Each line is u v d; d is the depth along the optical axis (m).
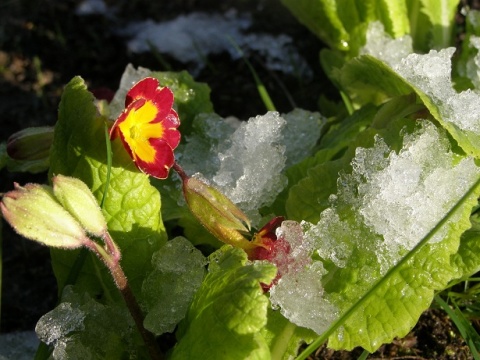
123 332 0.26
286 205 0.28
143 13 0.47
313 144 0.33
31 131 0.29
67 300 0.26
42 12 0.47
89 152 0.26
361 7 0.35
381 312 0.25
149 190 0.26
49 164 0.28
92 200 0.23
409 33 0.35
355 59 0.29
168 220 0.31
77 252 0.27
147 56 0.44
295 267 0.25
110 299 0.27
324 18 0.36
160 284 0.26
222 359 0.22
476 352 0.26
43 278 0.34
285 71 0.43
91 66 0.44
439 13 0.34
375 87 0.31
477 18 0.33
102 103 0.30
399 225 0.25
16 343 0.30
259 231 0.26
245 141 0.29
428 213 0.25
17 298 0.33
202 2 0.48
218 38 0.45
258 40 0.45
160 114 0.26
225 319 0.22
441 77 0.28
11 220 0.22
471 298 0.28
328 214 0.26
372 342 0.25
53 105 0.41
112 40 0.45
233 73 0.43
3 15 0.47
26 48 0.45
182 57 0.44
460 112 0.27
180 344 0.24
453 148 0.27
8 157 0.31
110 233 0.26
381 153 0.26
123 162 0.26
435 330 0.28
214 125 0.32
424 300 0.25
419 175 0.26
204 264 0.26
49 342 0.25
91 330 0.26
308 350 0.23
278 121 0.29
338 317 0.25
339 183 0.27
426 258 0.25
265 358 0.22
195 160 0.31
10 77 0.43
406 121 0.27
